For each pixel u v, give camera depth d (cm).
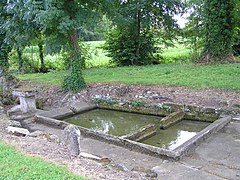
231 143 532
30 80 1212
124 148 539
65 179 305
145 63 1602
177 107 752
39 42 1312
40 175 312
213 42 1316
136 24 1552
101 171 350
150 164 459
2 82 954
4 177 306
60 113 793
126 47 1585
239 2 1260
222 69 1100
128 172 376
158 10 1536
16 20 850
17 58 1634
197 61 1368
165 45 1666
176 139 606
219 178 399
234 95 759
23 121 745
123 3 1499
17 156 371
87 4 947
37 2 786
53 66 1697
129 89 909
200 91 824
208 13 1310
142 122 745
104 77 1126
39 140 471
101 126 728
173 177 402
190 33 1530
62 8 853
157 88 892
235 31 1328
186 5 1519
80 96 927
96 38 1891
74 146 428
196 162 461
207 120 706
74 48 946
